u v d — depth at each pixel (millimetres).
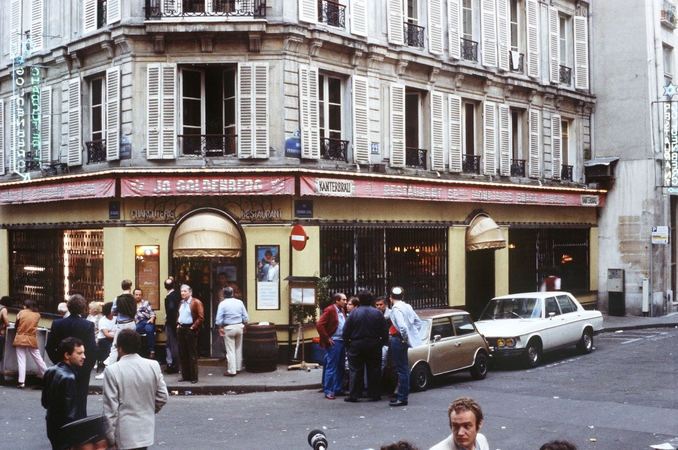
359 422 11461
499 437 10414
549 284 26625
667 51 31375
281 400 13664
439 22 22516
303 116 18312
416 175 21672
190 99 18438
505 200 24438
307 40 18469
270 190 17562
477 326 17641
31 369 15367
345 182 18703
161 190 17562
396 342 12750
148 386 6965
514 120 26312
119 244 17969
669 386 14375
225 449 9836
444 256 22641
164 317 17781
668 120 28859
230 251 17469
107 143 18547
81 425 4590
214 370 16828
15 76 21969
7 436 10742
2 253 23125
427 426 11070
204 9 17875
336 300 14102
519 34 26281
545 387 14414
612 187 29516
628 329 25656
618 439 10320
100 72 19156
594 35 29938
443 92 22812
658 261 29203
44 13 21078
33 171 21484
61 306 16875
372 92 20453
